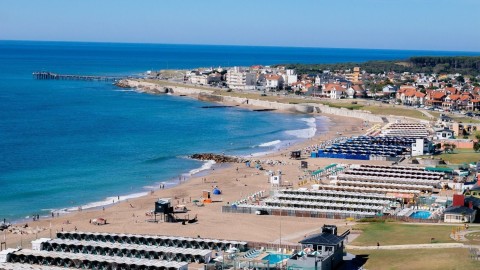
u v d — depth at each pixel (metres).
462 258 119.44
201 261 128.25
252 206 178.38
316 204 179.62
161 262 123.75
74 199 193.00
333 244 121.06
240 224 162.88
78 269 123.38
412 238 139.88
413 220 161.75
